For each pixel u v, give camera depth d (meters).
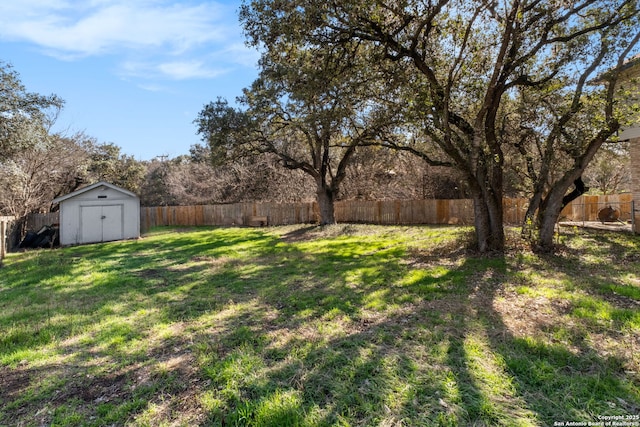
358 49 7.30
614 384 2.48
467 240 8.51
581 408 2.24
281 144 19.94
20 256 10.74
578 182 8.84
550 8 6.47
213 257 9.12
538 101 7.78
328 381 2.63
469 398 2.35
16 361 3.21
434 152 14.20
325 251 9.49
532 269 6.14
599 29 6.69
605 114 7.00
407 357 2.97
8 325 4.15
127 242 13.64
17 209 14.01
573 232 10.57
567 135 7.62
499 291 4.90
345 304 4.58
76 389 2.70
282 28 6.04
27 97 10.71
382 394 2.42
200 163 27.58
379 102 8.02
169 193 28.25
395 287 5.32
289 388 2.56
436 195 20.53
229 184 24.70
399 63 7.29
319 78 7.11
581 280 5.30
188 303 5.00
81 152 18.47
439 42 7.36
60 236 13.75
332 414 2.23
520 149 9.01
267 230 16.48
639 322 3.55
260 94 13.15
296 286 5.73
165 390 2.63
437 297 4.71
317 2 5.74
